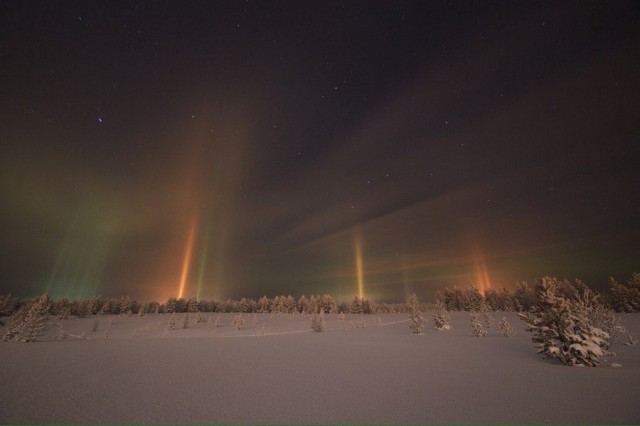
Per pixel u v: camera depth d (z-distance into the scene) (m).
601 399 5.49
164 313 53.53
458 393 5.97
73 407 5.07
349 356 10.55
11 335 15.48
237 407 5.19
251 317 45.59
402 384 6.70
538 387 6.36
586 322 9.53
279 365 8.84
